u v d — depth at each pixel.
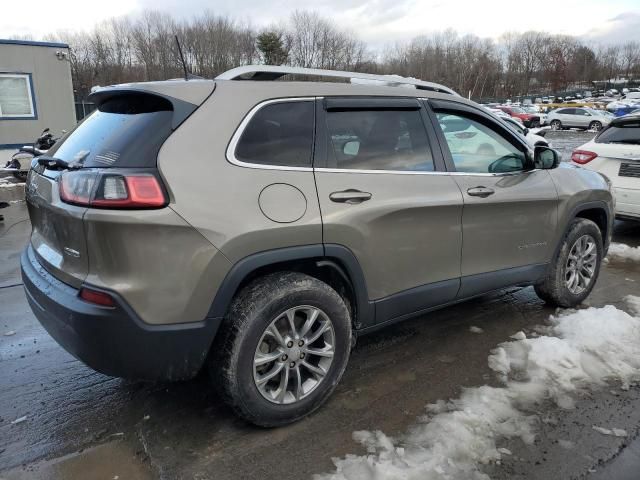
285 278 2.63
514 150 3.80
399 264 3.06
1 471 2.44
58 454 2.57
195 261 2.32
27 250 3.05
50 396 3.09
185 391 3.13
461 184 3.33
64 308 2.34
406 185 3.04
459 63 86.62
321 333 2.78
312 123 2.79
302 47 71.88
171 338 2.33
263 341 2.62
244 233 2.41
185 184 2.32
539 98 72.94
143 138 2.39
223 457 2.54
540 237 3.92
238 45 64.94
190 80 2.65
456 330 3.99
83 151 2.61
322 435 2.70
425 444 2.61
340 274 2.85
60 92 16.30
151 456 2.55
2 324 4.14
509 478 2.39
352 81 3.17
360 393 3.10
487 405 2.94
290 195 2.59
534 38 94.06
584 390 3.12
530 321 4.15
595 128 32.59
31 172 3.07
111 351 2.30
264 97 2.66
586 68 98.69
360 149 2.95
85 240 2.29
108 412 2.92
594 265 4.44
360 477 2.38
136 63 64.25
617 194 6.49
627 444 2.63
